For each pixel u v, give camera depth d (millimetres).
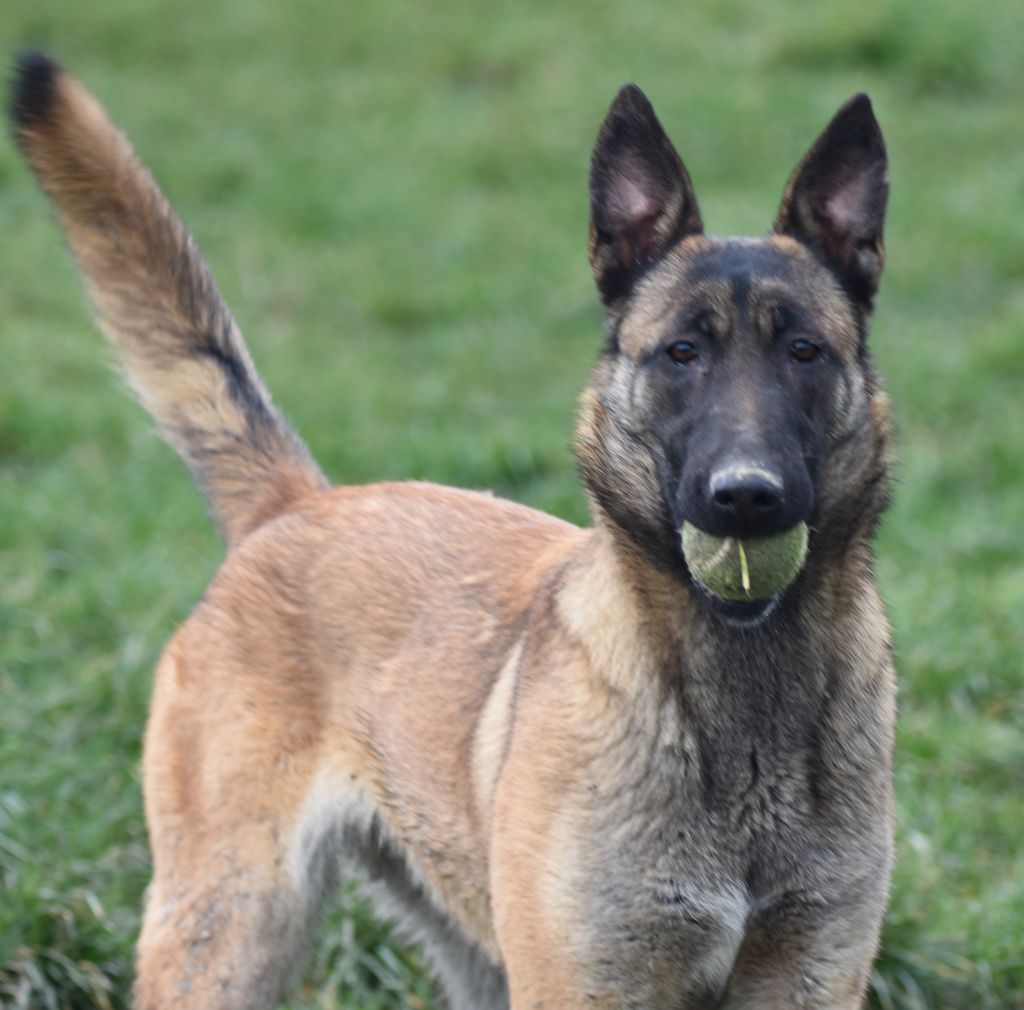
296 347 24250
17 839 12367
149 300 11547
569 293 25875
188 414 11531
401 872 10750
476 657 9828
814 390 8891
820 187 9406
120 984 11602
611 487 9070
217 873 10219
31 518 18000
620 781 8711
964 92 32125
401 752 9992
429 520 10656
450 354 24016
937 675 15133
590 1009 8906
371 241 28172
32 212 29125
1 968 11359
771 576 8383
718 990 9094
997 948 11773
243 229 28484
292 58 36000
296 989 10578
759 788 8766
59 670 14953
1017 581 16828
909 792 13367
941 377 21922
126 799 13039
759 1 35469
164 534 17672
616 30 35156
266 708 10328
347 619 10344
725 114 30625
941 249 26344
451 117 32438
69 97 11383
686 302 8984
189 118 33031
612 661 8812
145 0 38812
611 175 9531
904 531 18016
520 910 8883
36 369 22281
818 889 8844
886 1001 11453
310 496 11242
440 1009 11227
